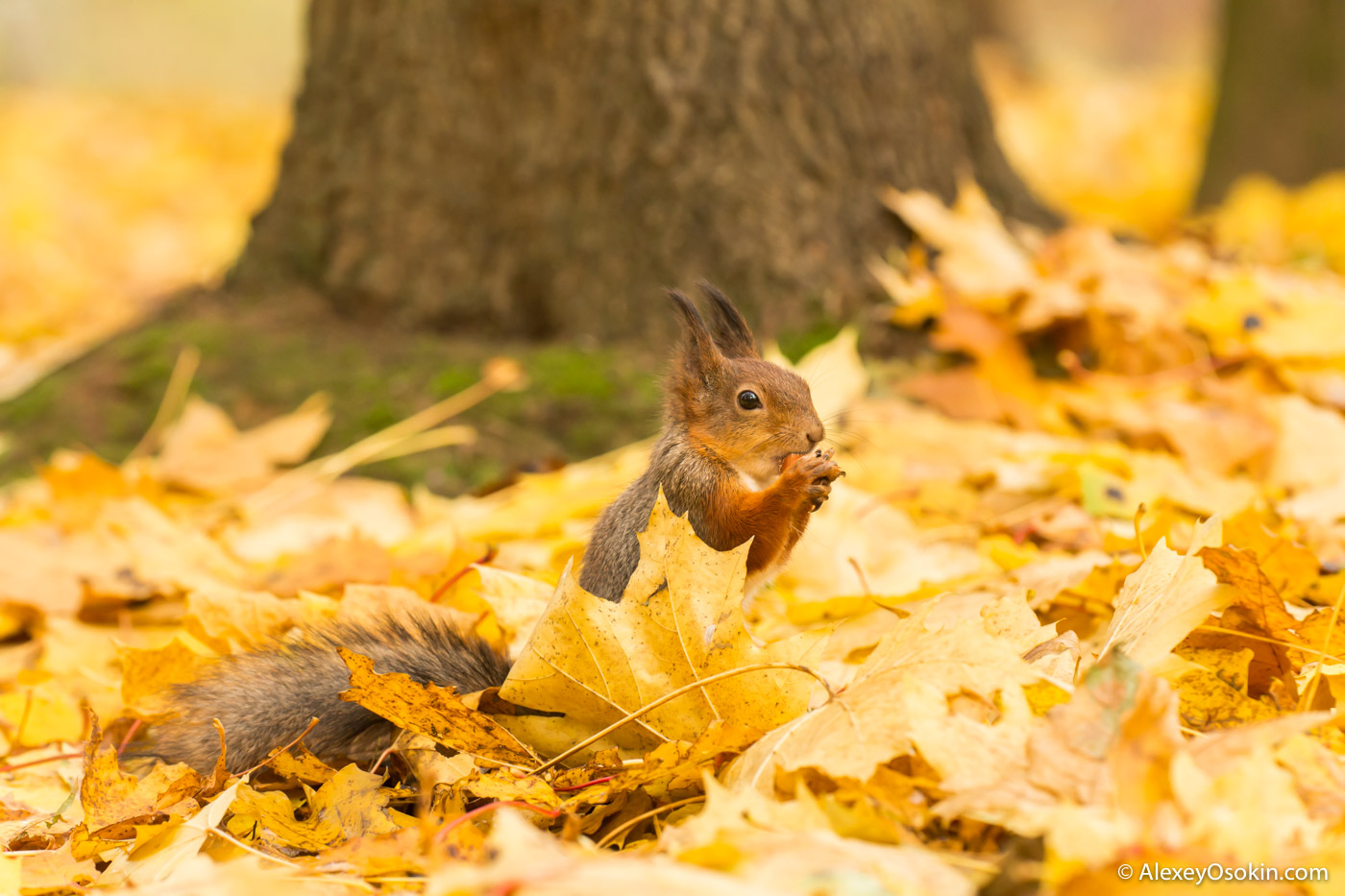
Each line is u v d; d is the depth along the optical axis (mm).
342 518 10500
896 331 11977
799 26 12156
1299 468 9484
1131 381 11180
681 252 12188
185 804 5496
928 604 5281
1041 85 48125
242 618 7535
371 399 12000
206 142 40406
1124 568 6801
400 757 6059
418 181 13000
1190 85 45062
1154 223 25719
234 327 12914
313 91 13523
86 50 67812
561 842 4641
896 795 4648
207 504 11023
